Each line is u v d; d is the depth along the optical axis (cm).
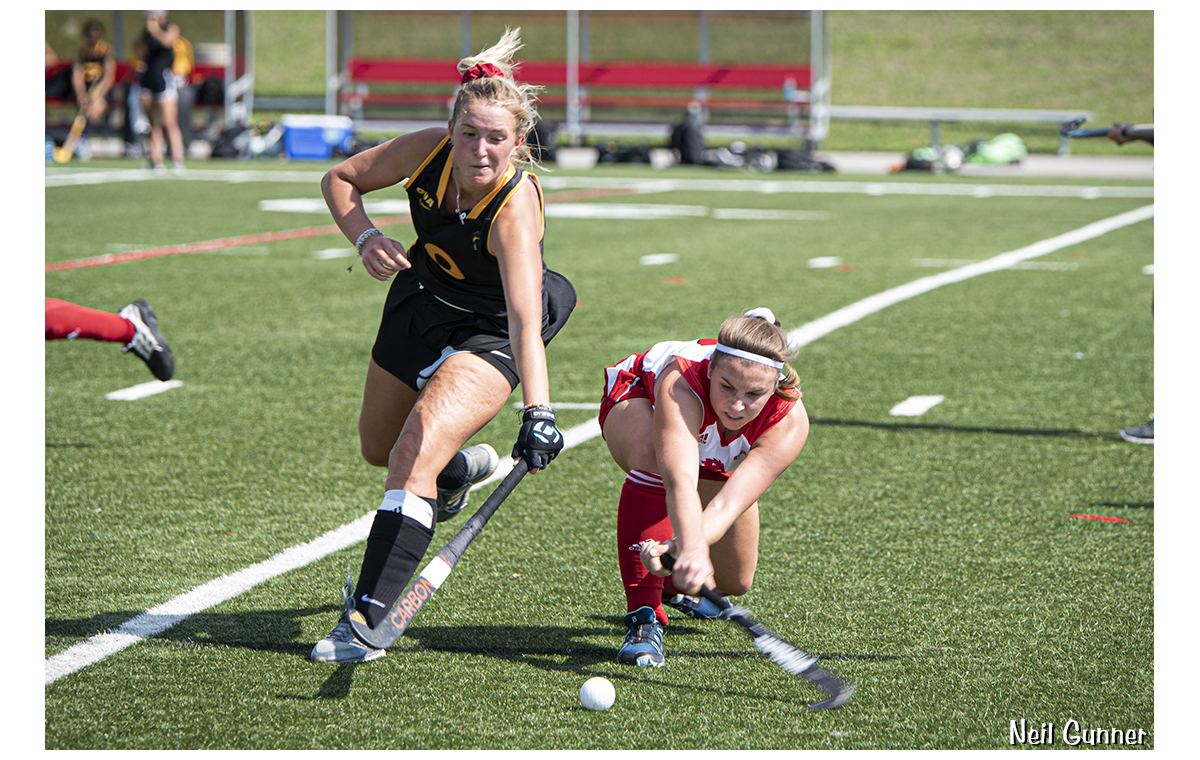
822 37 8200
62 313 1673
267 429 1848
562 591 1271
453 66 8138
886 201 5403
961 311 2838
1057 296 3036
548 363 2292
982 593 1262
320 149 7100
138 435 1805
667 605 1238
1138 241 4075
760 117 7925
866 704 1023
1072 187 6072
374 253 1130
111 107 7731
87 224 4162
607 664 1099
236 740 951
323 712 998
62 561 1327
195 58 7875
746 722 989
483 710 1004
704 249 3850
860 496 1576
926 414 1970
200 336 2480
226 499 1539
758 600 1245
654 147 7881
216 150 7088
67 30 8219
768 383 1005
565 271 3391
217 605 1216
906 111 7781
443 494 1297
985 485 1620
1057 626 1181
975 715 1005
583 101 8081
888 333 2594
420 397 1106
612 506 1533
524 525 1462
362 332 2548
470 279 1130
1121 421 1930
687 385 1055
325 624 1176
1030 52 10475
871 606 1230
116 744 942
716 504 1030
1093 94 9756
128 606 1209
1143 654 1120
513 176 1093
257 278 3186
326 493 1570
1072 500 1558
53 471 1631
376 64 8188
